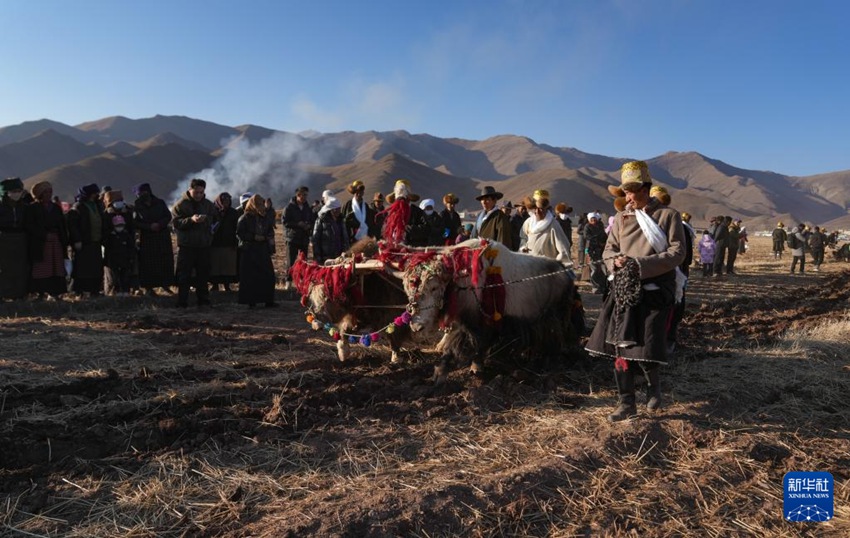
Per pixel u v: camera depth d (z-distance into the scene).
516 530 3.81
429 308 6.17
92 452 4.73
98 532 3.68
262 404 5.89
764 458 4.85
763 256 35.62
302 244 13.64
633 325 5.15
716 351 8.21
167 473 4.40
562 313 7.70
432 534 3.71
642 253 5.27
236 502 4.04
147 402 5.77
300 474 4.47
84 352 7.56
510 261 7.05
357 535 3.65
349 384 6.47
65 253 12.06
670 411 5.71
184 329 9.22
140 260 12.39
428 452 4.87
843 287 18.78
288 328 9.55
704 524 3.93
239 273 12.09
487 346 6.90
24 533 3.66
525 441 5.07
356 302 7.10
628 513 4.03
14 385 6.13
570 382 6.87
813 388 6.55
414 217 10.79
